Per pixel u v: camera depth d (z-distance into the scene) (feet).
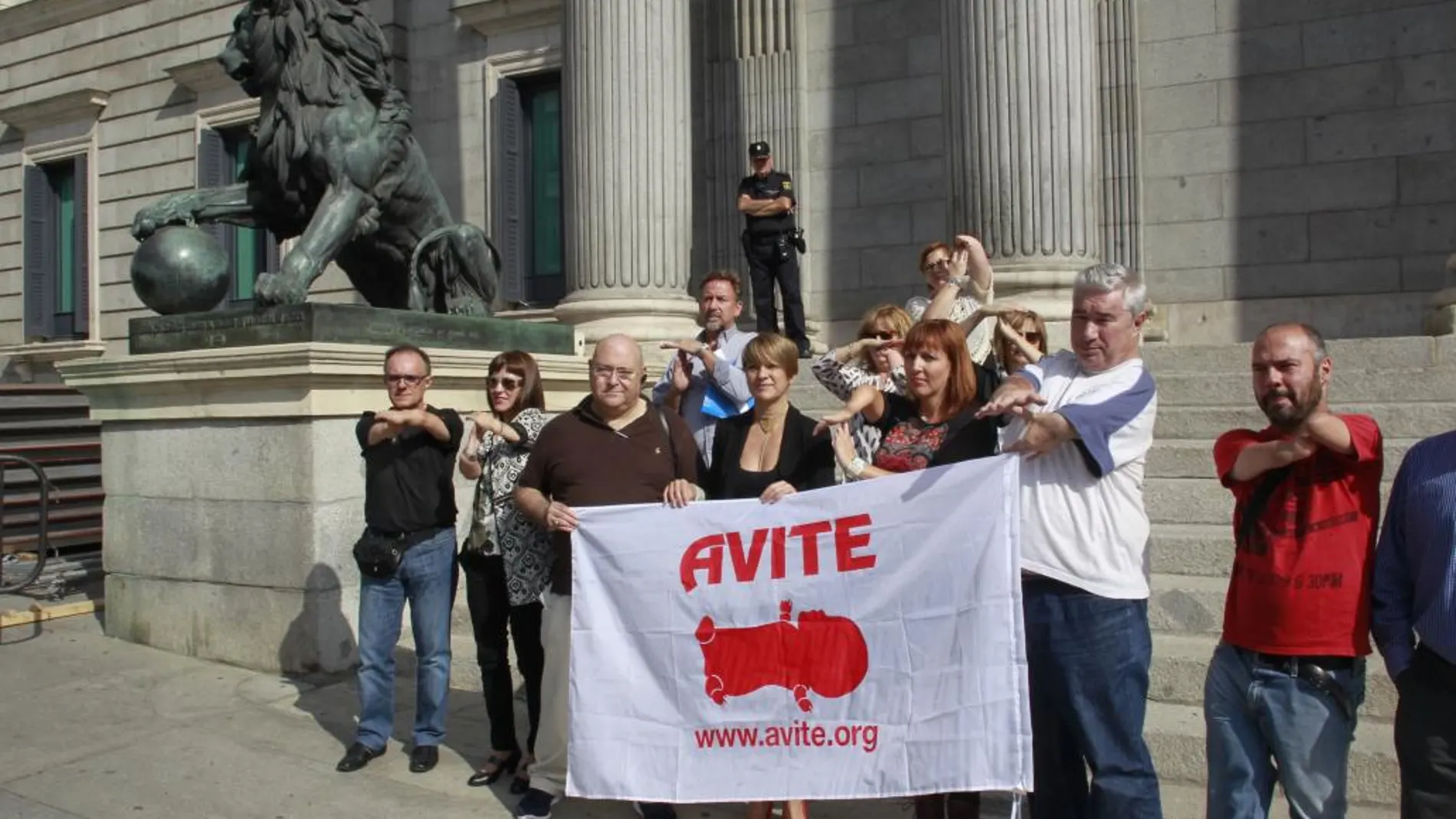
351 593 22.39
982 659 12.14
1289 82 34.65
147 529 24.17
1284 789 10.98
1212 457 21.43
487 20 47.37
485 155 47.93
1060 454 11.89
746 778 13.53
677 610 13.98
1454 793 10.25
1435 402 22.16
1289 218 34.68
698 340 19.29
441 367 24.25
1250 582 11.12
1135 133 36.50
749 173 41.63
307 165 25.16
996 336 16.24
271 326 22.61
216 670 22.50
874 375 16.19
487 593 16.92
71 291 65.67
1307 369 10.51
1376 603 10.80
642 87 33.14
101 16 62.03
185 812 15.80
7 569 30.91
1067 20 28.81
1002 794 15.55
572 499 14.94
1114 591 11.59
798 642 13.42
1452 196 32.58
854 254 40.19
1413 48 33.12
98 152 62.44
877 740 12.90
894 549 12.94
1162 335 36.17
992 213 29.07
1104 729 11.64
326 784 16.81
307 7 24.90
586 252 33.53
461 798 16.33
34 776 17.11
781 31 41.09
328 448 22.02
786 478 14.61
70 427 41.55
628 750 13.98
